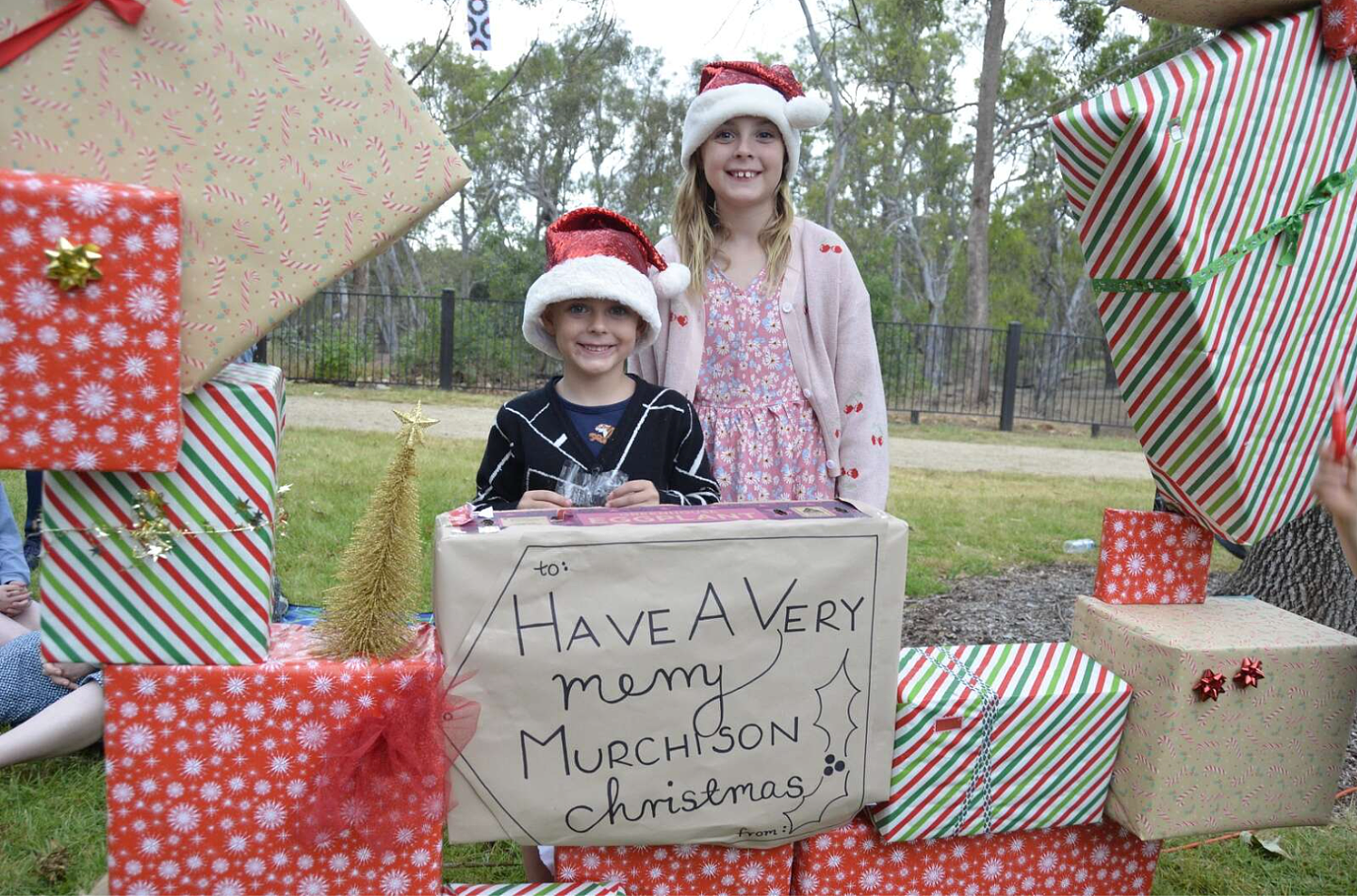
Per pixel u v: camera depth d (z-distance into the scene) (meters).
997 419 13.98
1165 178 1.48
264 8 1.28
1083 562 5.34
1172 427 1.67
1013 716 1.69
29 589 3.09
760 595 1.50
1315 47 1.57
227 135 1.28
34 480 3.34
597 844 1.56
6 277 1.20
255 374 1.50
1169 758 1.70
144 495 1.37
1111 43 13.61
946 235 30.72
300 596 3.80
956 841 1.79
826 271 2.28
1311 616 3.46
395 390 12.26
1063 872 1.86
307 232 1.31
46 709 2.45
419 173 1.33
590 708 1.49
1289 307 1.63
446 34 6.04
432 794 1.47
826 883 1.75
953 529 6.00
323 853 1.47
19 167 1.23
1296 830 2.49
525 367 13.99
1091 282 1.65
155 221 1.23
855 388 2.31
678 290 2.13
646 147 25.22
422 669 1.43
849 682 1.57
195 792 1.44
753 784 1.57
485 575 1.42
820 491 2.31
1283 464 1.71
